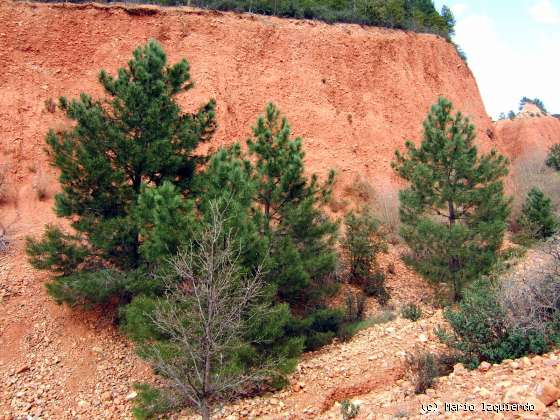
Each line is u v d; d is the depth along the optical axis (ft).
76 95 64.28
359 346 36.55
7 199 53.01
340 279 52.06
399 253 59.00
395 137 80.43
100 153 38.68
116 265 40.11
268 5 88.58
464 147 47.65
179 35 74.79
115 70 68.03
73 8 70.08
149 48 40.86
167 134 39.99
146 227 34.27
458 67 102.68
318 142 73.56
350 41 86.79
